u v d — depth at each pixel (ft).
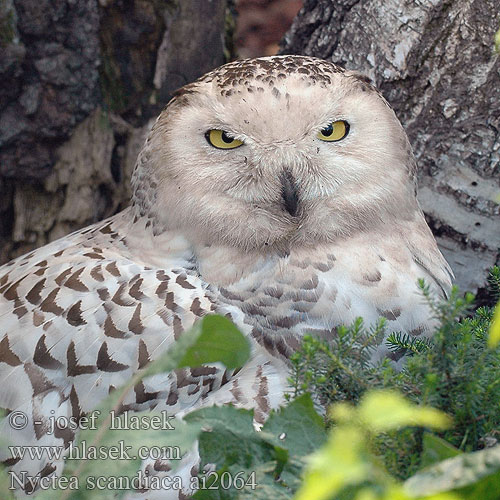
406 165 20.07
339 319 18.58
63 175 29.53
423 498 9.32
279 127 18.85
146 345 17.88
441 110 24.39
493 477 9.52
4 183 29.35
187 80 30.40
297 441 11.30
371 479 9.00
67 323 18.22
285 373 17.92
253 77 19.27
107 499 10.68
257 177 18.97
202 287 18.94
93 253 20.18
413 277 19.39
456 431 13.21
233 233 19.08
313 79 19.25
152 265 19.72
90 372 17.84
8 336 18.49
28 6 27.25
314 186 18.97
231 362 11.10
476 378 13.26
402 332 18.84
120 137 30.14
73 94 28.66
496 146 24.11
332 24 25.94
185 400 17.69
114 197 30.50
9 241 30.01
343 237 19.26
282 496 10.77
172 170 19.49
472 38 23.76
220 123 19.07
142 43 29.66
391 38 24.54
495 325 8.48
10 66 27.35
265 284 18.81
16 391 18.02
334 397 13.94
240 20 43.96
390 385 13.65
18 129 28.35
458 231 24.72
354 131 19.25
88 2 28.19
